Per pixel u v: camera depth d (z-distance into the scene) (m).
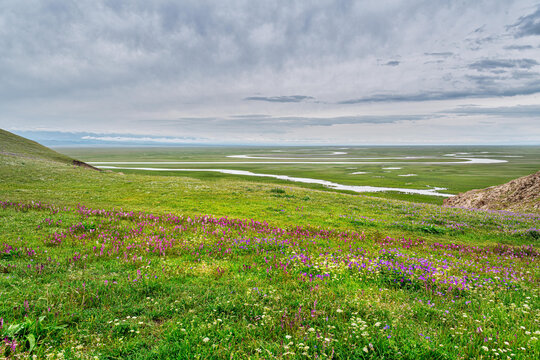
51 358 4.83
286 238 14.98
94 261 10.34
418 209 27.95
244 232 15.84
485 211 28.19
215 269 9.92
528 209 31.56
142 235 14.34
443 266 10.95
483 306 7.61
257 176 101.62
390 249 13.48
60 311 6.39
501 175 106.25
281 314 6.74
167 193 33.03
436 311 7.21
